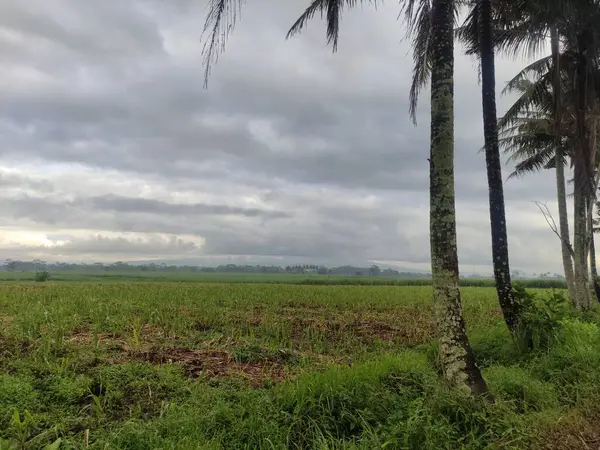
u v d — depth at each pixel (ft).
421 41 28.50
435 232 20.27
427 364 24.77
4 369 20.97
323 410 17.02
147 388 19.53
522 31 38.22
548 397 19.36
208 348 29.19
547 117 52.13
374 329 41.50
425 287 120.57
